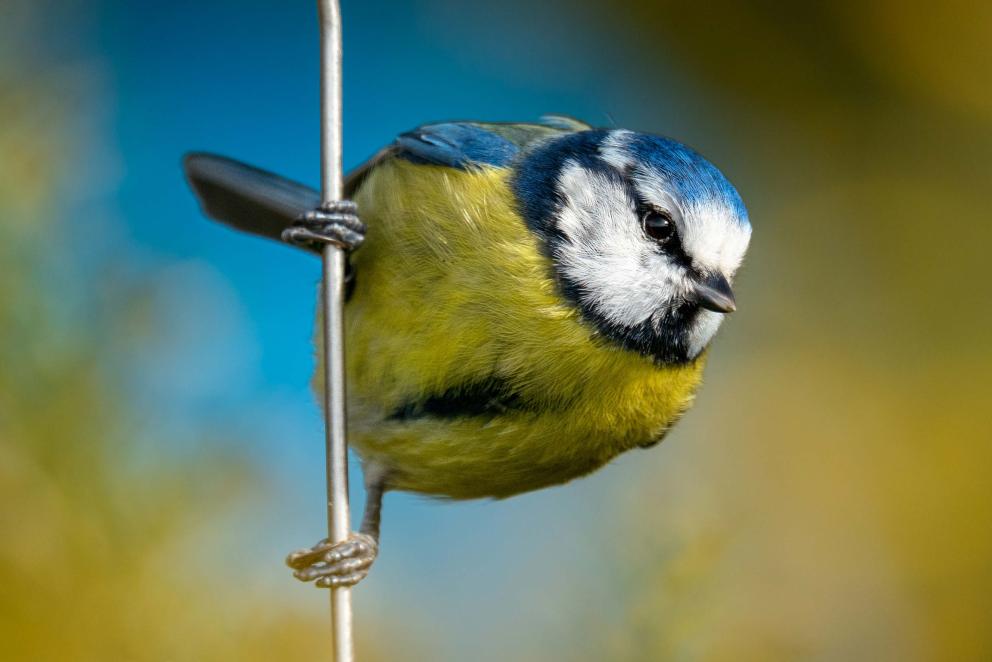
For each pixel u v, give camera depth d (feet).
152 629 7.22
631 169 7.29
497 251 7.25
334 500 7.18
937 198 7.70
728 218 7.30
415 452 7.29
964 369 7.66
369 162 7.32
